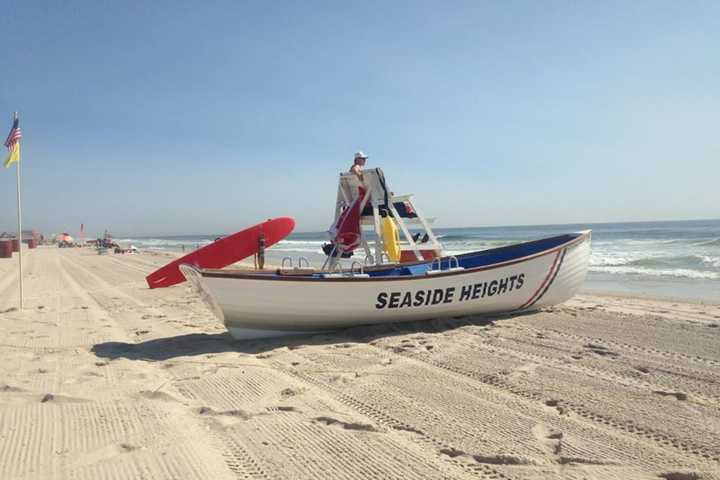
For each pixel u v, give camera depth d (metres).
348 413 4.34
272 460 3.46
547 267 8.72
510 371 5.46
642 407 4.32
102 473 3.26
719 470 3.19
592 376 5.23
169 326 8.88
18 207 11.25
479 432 3.89
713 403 4.38
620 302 10.66
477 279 8.09
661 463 3.32
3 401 4.69
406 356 6.26
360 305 7.44
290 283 6.98
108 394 4.91
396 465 3.37
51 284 16.80
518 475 3.20
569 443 3.65
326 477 3.23
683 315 8.80
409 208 9.55
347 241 9.10
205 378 5.46
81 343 7.44
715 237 38.16
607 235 51.56
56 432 3.95
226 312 6.88
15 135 11.27
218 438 3.85
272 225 8.95
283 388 5.07
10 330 8.44
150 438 3.83
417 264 8.97
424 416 4.25
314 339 7.36
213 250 8.66
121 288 15.16
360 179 8.95
